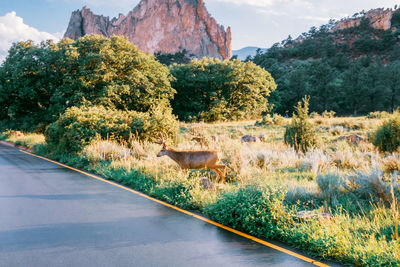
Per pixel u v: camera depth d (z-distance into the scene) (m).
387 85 83.25
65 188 8.85
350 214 6.26
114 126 16.55
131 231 5.42
